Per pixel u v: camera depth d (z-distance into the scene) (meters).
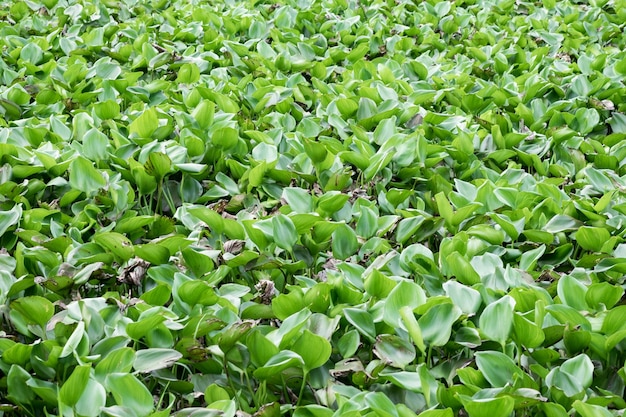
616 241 2.85
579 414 1.95
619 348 2.19
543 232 2.81
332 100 4.04
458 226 2.95
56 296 2.49
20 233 2.73
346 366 2.12
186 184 3.33
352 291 2.35
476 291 2.30
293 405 2.15
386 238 3.04
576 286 2.35
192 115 3.67
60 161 3.34
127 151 3.41
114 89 4.19
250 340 2.03
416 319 2.18
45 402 2.04
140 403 1.90
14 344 2.07
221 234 2.87
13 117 4.03
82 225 2.97
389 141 3.47
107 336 2.22
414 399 2.10
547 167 3.67
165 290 2.40
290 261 2.75
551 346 2.28
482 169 3.54
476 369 2.20
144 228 3.05
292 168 3.40
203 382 2.20
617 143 3.98
